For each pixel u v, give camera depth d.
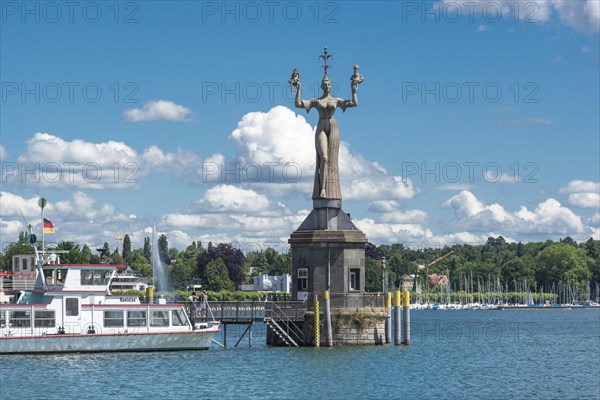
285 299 112.19
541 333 184.25
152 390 80.56
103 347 97.31
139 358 96.19
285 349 105.56
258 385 83.81
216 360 96.50
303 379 87.25
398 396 81.38
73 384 82.31
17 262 124.44
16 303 97.31
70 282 96.38
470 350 125.06
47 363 91.94
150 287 108.56
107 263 104.25
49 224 104.69
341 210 109.75
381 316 108.81
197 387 82.25
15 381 83.25
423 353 110.44
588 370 104.81
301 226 110.06
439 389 85.62
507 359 115.31
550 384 91.81
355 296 108.25
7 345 94.19
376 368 95.00
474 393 84.38
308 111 109.06
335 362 97.00
